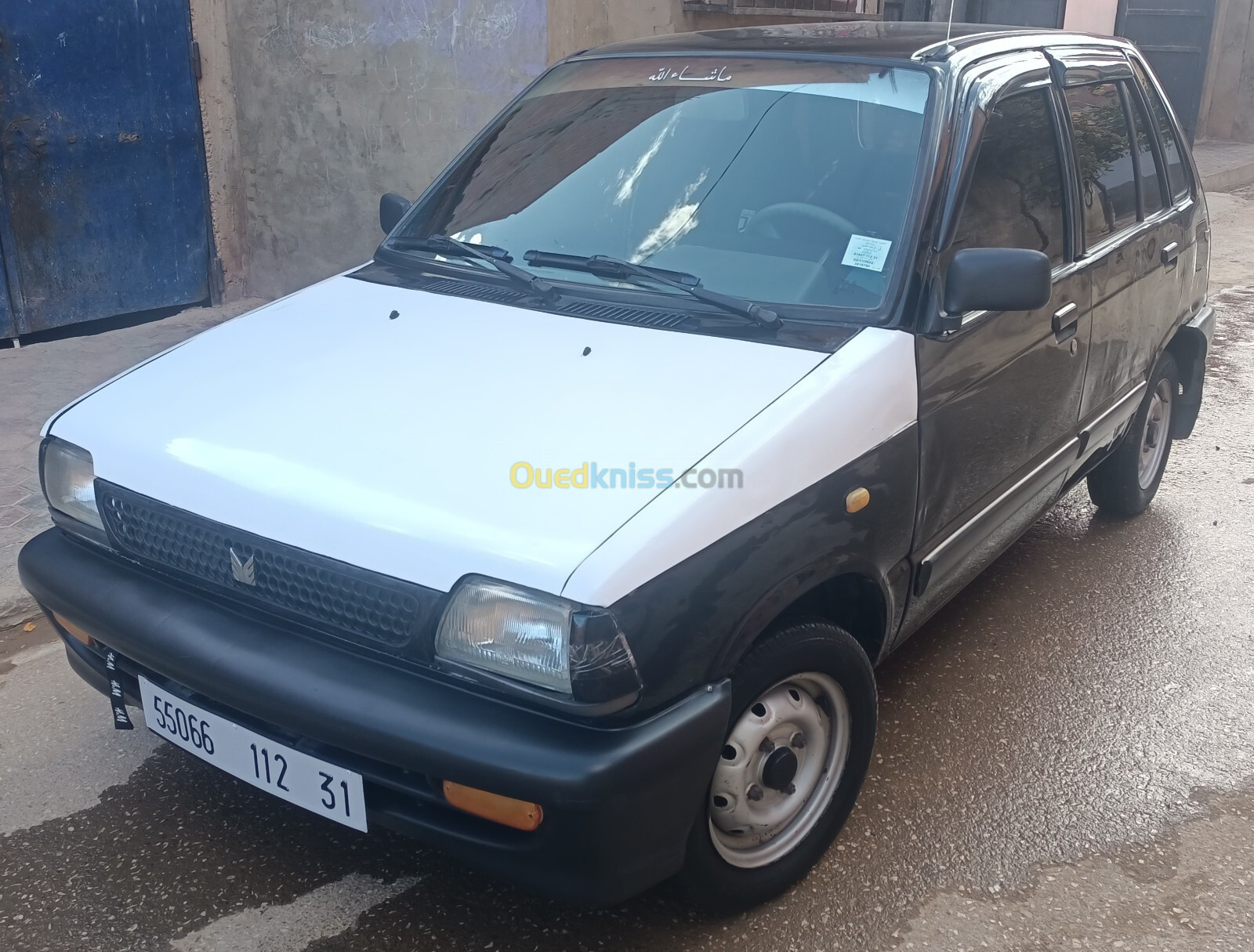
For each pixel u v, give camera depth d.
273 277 7.31
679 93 3.28
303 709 2.14
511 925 2.55
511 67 5.93
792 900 2.65
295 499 2.24
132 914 2.56
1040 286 2.59
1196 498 5.13
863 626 2.78
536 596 2.00
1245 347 7.37
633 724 2.05
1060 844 2.87
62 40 6.11
